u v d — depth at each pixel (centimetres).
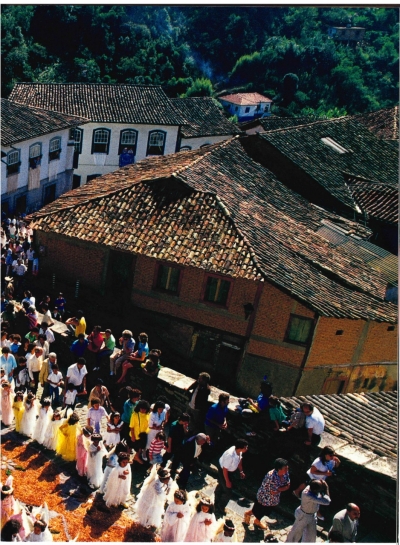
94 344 1484
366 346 1858
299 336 1772
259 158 2659
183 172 2117
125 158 4062
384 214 2466
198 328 1864
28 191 3509
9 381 1413
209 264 1798
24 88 3819
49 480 1159
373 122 3192
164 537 1032
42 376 1413
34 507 1084
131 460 1224
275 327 1784
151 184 2088
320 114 3144
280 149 2620
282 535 1093
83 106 3906
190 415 1309
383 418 1293
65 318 1939
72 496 1122
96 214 2022
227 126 3894
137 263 1916
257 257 1812
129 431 1227
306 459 1167
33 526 996
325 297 1767
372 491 1091
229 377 1853
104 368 1484
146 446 1206
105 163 4047
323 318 1742
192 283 1859
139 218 1983
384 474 1072
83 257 2008
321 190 2556
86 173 4025
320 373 1809
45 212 2084
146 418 1198
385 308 1838
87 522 1060
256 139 2655
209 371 1867
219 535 1013
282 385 1803
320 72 3114
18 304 1831
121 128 3984
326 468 1067
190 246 1864
